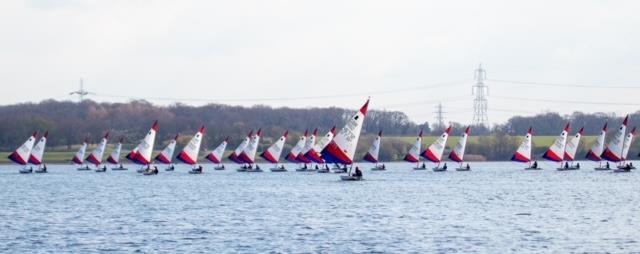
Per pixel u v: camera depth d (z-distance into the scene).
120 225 137.50
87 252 109.94
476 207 167.25
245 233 126.25
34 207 174.00
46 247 114.00
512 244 114.69
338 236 122.69
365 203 176.50
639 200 183.50
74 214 157.12
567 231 127.00
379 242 116.88
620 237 120.56
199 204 177.88
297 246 113.75
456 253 108.12
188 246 114.12
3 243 117.56
